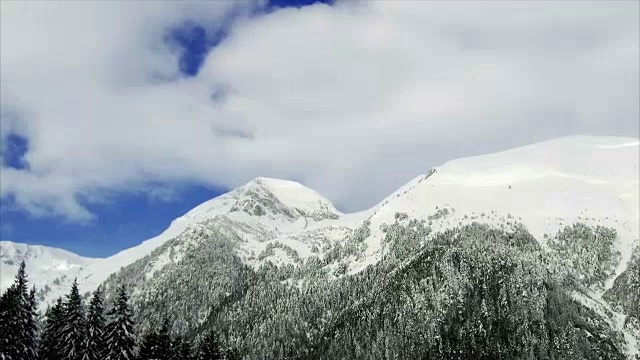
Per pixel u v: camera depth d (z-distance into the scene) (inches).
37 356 3275.1
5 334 3065.9
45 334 3511.3
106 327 3447.3
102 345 3417.8
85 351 3366.1
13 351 3073.3
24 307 3198.8
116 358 3378.4
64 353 3356.3
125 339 3432.6
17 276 3378.4
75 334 3395.7
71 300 3496.6
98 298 3526.1
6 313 3107.8
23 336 3147.1
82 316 3486.7
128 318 3481.8
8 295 3208.7
